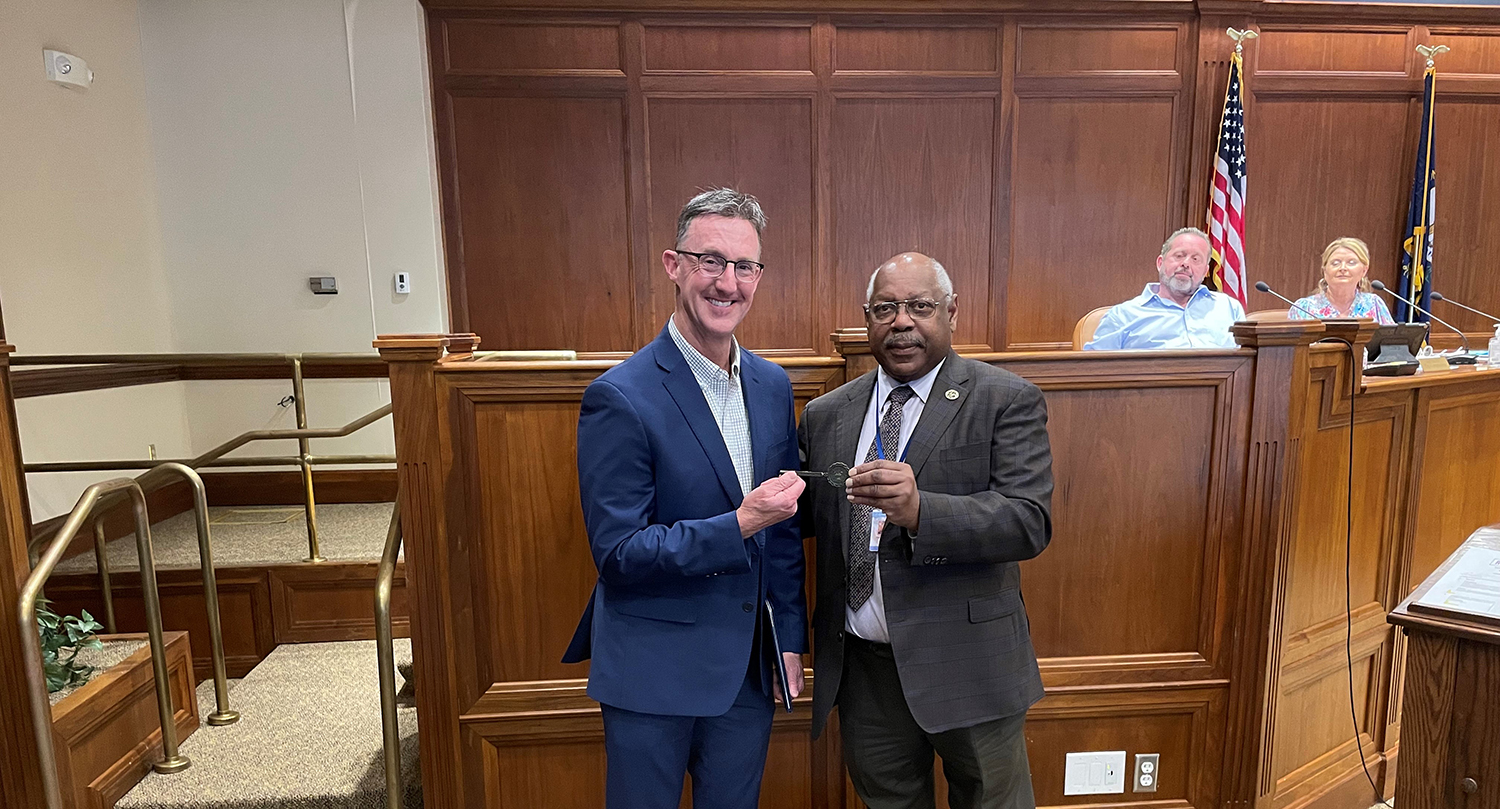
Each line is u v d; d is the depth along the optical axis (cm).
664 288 405
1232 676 189
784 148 402
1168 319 299
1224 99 403
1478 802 102
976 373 144
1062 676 187
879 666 147
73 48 334
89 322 342
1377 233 430
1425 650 105
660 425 130
